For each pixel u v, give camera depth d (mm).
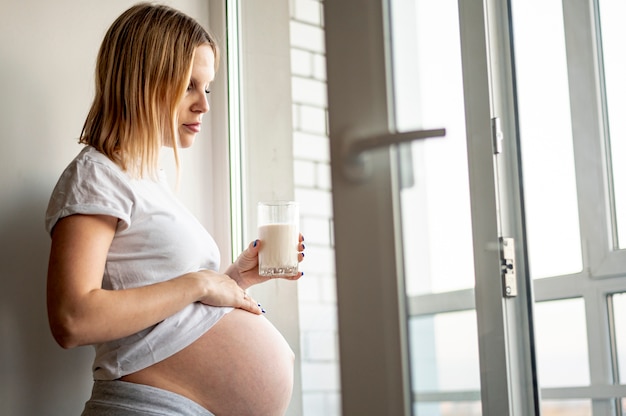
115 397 1488
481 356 1631
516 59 1670
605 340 1631
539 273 1743
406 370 1750
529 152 1748
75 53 1992
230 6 2246
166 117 1662
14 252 1836
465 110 1689
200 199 2180
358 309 1854
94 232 1482
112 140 1602
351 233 1874
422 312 1731
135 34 1661
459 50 1701
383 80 1835
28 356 1825
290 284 2004
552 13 1695
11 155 1859
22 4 1918
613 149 1617
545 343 1729
